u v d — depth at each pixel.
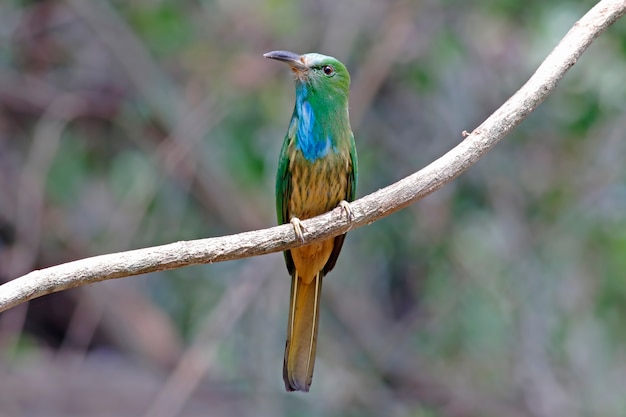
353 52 14.73
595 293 14.15
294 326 8.52
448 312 15.07
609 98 13.75
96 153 15.02
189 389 13.56
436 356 15.16
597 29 7.31
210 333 13.77
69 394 15.78
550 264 14.33
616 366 14.25
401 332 15.49
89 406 15.66
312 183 8.62
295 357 8.48
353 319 15.62
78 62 15.02
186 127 14.16
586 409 14.10
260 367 14.30
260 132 14.42
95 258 6.41
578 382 14.23
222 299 14.39
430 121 15.12
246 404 14.98
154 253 6.52
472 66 14.78
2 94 14.92
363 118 15.09
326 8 14.84
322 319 15.80
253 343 14.53
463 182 14.62
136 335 16.27
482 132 7.19
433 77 14.47
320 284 8.53
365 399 15.01
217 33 14.45
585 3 13.62
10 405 15.35
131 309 16.17
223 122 14.51
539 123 14.25
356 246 15.55
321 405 14.84
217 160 14.61
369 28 14.62
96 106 14.70
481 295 14.82
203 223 15.27
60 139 14.73
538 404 14.22
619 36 13.41
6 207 15.30
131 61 14.41
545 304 14.33
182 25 14.22
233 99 14.19
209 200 14.88
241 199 14.73
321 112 8.52
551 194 14.30
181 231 15.16
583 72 13.76
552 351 14.34
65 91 14.99
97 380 16.06
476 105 14.82
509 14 13.89
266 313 14.32
